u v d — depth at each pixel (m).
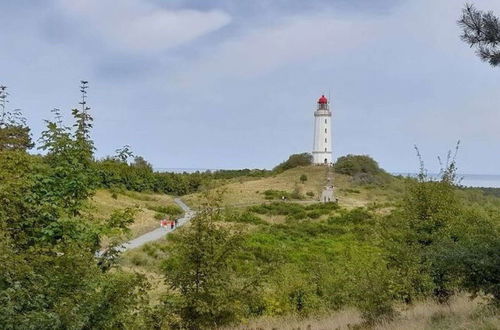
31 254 7.07
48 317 6.11
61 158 9.20
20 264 6.44
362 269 15.78
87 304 6.91
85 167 9.47
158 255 33.66
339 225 61.66
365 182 111.19
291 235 54.16
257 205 80.50
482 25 9.03
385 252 14.73
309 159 134.00
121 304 7.53
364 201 89.81
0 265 6.12
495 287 9.83
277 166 142.12
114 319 7.25
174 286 11.12
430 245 14.05
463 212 15.66
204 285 10.98
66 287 7.08
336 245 44.00
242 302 11.21
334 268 21.14
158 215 60.69
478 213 15.79
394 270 13.63
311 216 71.38
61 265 7.19
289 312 16.12
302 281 17.89
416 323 10.67
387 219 15.63
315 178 114.75
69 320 6.34
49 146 9.19
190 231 11.45
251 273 12.27
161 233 49.38
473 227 13.84
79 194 9.18
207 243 11.14
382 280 12.95
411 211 15.23
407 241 14.61
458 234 14.12
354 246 30.61
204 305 10.66
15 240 7.64
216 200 11.93
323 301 17.50
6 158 8.96
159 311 10.59
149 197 81.38
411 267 13.63
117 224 9.15
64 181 8.98
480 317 10.02
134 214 9.50
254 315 15.28
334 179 113.69
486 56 9.12
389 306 12.52
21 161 8.94
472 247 10.25
